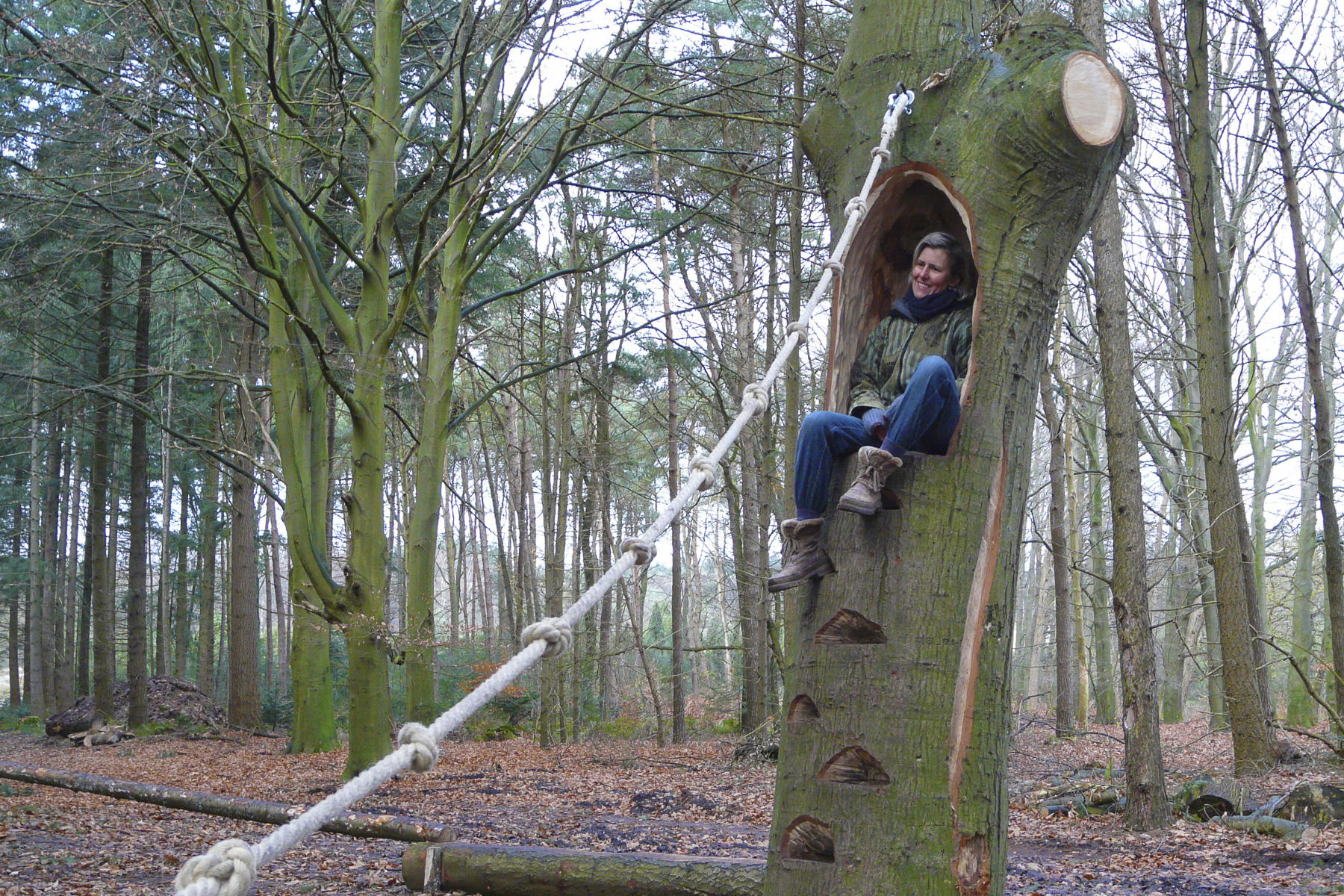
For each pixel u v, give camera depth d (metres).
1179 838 9.65
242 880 1.51
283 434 14.58
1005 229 3.42
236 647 23.84
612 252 24.81
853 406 3.65
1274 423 24.38
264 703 25.55
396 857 8.27
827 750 3.12
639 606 28.59
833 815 3.06
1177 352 21.19
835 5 11.52
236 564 23.86
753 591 20.30
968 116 3.50
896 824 2.99
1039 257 3.42
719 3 18.92
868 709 3.10
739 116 10.25
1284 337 23.55
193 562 46.12
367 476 14.27
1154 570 28.64
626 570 2.68
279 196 13.81
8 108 15.95
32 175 13.59
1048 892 7.56
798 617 3.38
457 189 15.46
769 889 3.16
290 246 16.42
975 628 3.14
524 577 27.42
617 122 19.30
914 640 3.12
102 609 23.31
